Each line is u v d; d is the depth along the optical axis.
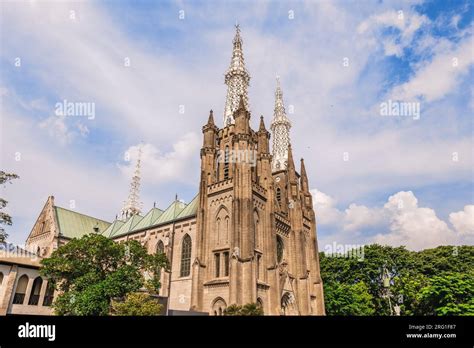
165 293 55.16
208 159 59.03
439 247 82.44
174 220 60.72
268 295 50.00
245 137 54.81
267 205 56.50
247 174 52.12
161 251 61.34
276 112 93.44
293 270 61.59
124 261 42.22
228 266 48.53
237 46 78.81
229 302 43.91
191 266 54.69
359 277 80.81
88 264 39.81
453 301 53.03
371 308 74.25
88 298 34.66
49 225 73.38
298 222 65.12
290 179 70.44
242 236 48.12
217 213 53.53
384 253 83.38
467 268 75.56
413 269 79.06
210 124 63.12
